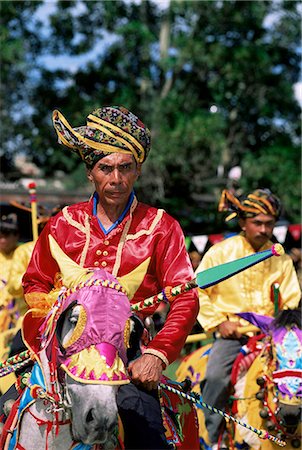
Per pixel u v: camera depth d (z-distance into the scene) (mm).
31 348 4199
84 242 4309
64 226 4363
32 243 7660
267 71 32812
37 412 4074
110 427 3357
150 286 4320
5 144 33906
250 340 6629
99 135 4117
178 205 30234
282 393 5738
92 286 3615
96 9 33375
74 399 3445
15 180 34094
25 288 4445
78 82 33594
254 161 31328
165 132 29047
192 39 31406
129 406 4031
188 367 7242
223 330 6832
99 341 3453
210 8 31984
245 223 7230
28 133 33469
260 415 6066
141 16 32969
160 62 31500
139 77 33469
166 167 30172
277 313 6262
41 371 4086
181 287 3941
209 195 32781
